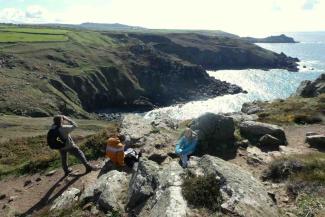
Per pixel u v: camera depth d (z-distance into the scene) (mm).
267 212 11438
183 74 194000
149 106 168500
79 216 13164
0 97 123688
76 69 173000
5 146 29141
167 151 18750
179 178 13109
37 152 26828
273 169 15438
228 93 177750
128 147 19609
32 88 139125
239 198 11609
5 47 186125
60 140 17344
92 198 14234
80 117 136500
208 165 13711
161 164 17172
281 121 25578
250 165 17156
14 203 16625
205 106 155000
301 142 20578
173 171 13672
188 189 12227
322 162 15156
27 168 20828
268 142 19578
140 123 22984
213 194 12055
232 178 12664
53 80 152375
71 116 134250
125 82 181750
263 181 15164
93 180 16844
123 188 14422
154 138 20312
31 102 127188
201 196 11883
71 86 160125
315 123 25031
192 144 17469
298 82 198125
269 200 12242
